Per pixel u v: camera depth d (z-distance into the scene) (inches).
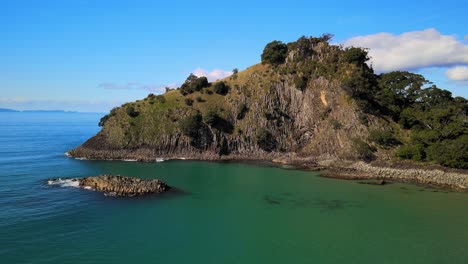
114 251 2092.8
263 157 5674.2
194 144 5777.6
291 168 4849.9
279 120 6092.5
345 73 5713.6
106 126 6008.9
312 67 6151.6
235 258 2062.0
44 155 5546.3
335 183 3924.7
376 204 3132.4
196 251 2133.4
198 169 4707.2
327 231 2491.4
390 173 4279.0
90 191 3287.4
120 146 5659.5
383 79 5753.0
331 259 2079.2
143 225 2507.4
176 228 2476.6
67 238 2249.0
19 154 5595.5
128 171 4439.0
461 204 3147.1
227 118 6067.9
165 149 5708.7
